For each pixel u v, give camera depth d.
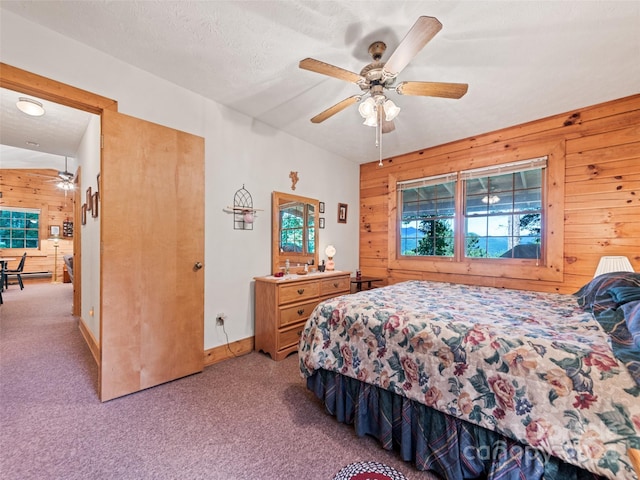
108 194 1.94
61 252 7.72
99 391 1.98
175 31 1.74
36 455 1.46
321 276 3.18
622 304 1.42
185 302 2.33
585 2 1.48
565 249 2.74
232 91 2.44
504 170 3.10
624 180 2.47
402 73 2.10
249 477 1.34
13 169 7.07
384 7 1.52
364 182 4.46
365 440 1.61
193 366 2.38
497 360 1.21
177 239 2.29
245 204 2.88
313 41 1.81
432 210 3.73
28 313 4.25
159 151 2.19
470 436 1.28
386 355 1.53
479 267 3.26
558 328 1.37
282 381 2.28
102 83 1.95
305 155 3.57
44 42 1.73
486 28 1.66
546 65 2.01
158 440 1.58
